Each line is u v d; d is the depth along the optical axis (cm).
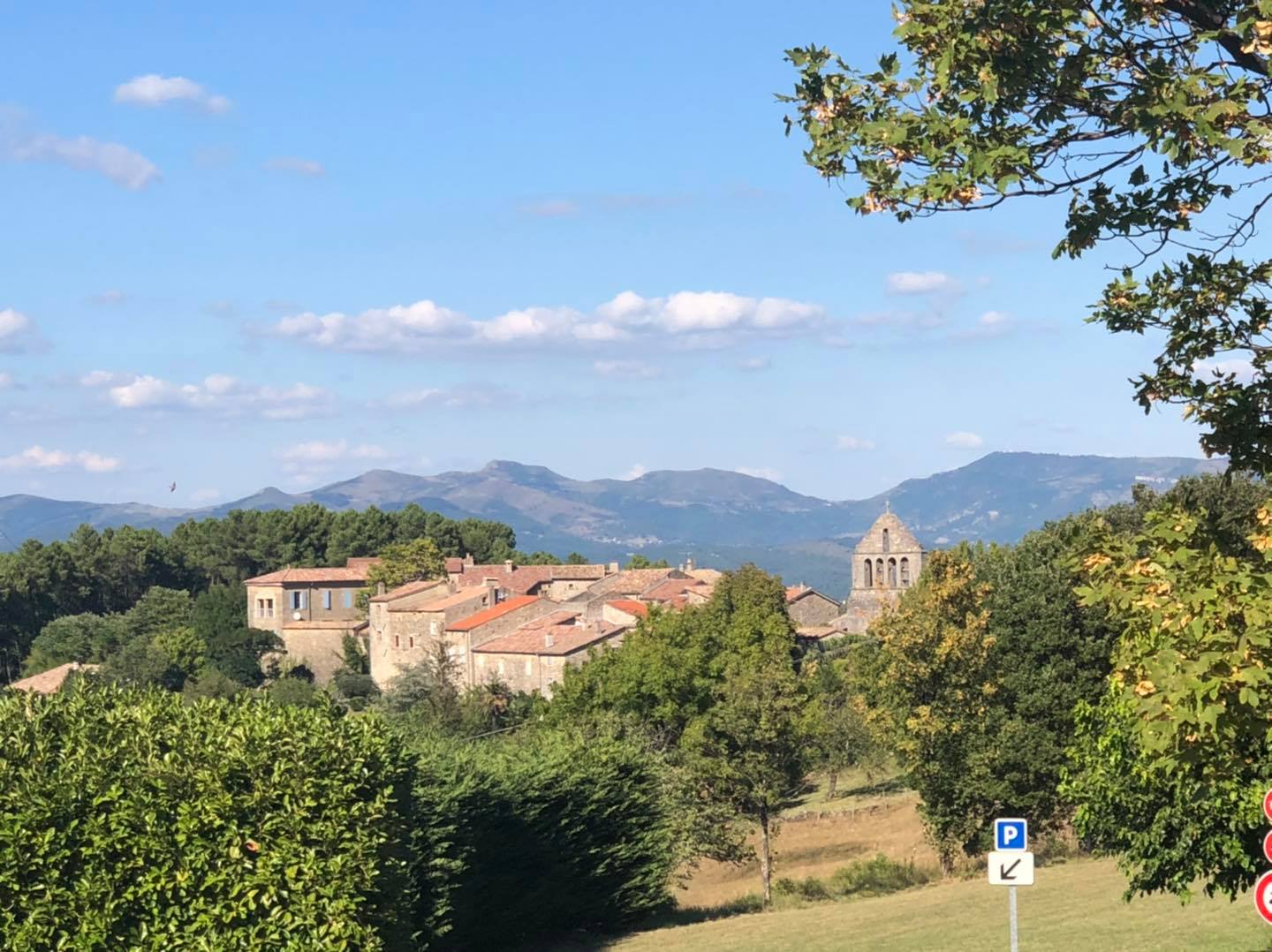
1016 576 5338
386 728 2392
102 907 1941
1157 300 1433
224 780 2050
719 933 4188
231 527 18375
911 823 7138
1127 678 1497
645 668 7612
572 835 4347
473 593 13650
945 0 1291
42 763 1988
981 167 1227
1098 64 1288
